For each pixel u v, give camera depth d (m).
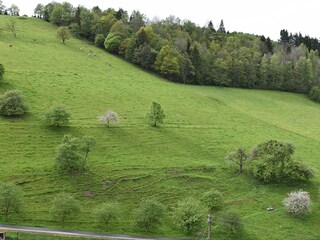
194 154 100.81
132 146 99.31
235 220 72.94
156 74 171.12
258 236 73.06
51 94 118.81
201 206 80.75
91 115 111.69
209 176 91.62
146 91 139.25
